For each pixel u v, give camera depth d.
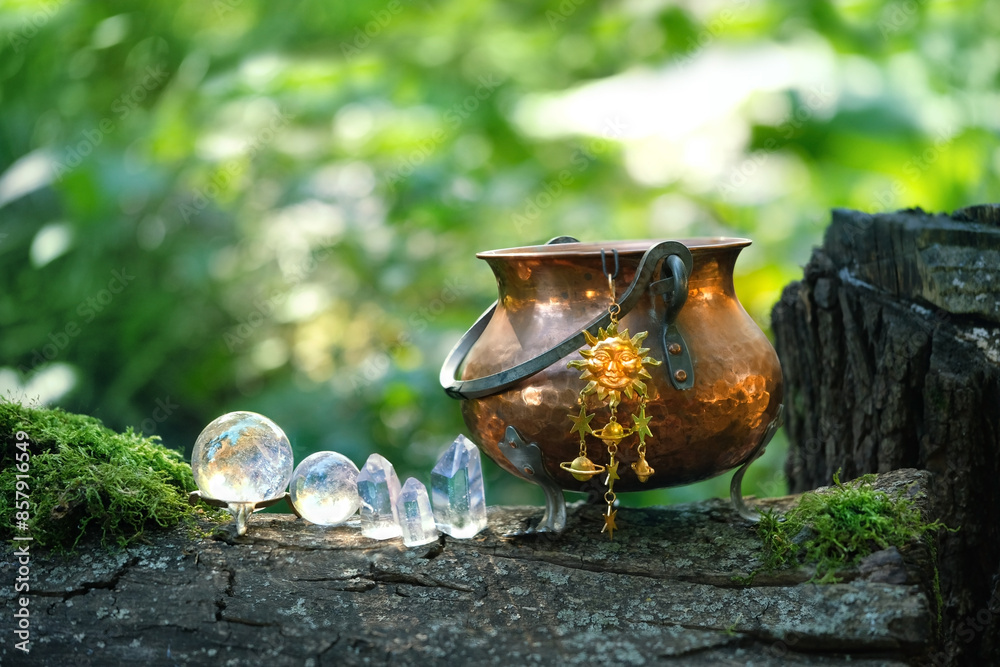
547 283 1.25
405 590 1.24
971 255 1.35
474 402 1.27
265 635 1.20
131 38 2.41
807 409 1.48
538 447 1.25
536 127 2.09
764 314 1.82
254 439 1.27
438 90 2.27
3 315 2.36
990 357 1.34
